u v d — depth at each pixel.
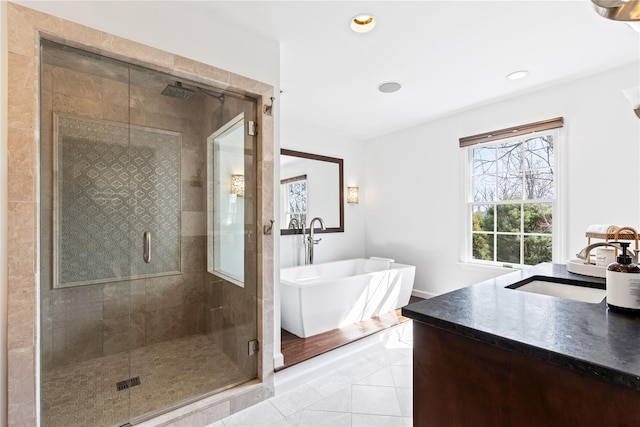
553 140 3.00
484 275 3.45
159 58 1.74
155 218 2.37
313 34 2.14
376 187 4.70
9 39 1.36
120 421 1.73
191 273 2.55
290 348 2.51
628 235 1.67
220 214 2.42
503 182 3.39
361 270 4.35
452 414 0.96
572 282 1.55
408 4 1.84
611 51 2.36
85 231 1.97
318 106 3.50
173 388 2.03
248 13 1.92
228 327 2.37
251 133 2.20
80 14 1.53
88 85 1.85
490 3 1.83
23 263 1.40
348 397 2.12
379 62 2.52
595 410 0.68
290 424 1.85
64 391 1.75
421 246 4.10
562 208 2.90
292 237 4.05
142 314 2.32
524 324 0.90
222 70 1.97
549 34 2.14
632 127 2.52
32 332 1.42
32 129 1.41
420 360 1.04
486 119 3.46
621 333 0.82
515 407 0.82
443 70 2.65
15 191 1.38
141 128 2.19
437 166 3.93
